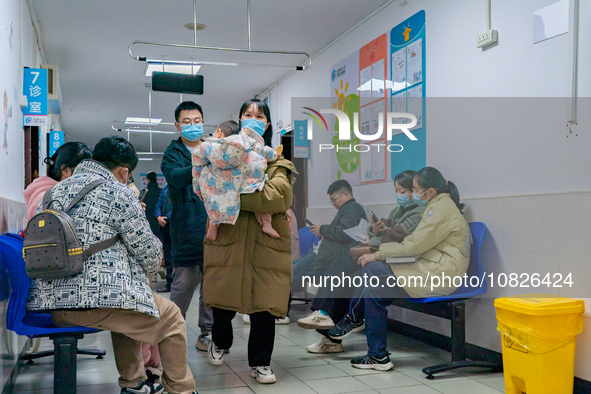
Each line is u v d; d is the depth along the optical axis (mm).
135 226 2078
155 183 7348
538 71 2959
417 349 3627
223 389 2660
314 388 2695
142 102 8828
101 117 10172
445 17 3799
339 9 4801
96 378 2863
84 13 4906
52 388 2684
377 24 4793
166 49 5902
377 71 4754
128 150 2270
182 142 3361
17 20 3742
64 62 6512
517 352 2482
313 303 3523
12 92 3395
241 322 4500
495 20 3297
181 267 3238
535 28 2963
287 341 3828
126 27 5293
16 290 1956
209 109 9391
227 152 2508
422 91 4059
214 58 6219
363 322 3549
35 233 1870
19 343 2938
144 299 2027
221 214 2551
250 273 2686
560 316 2400
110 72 7000
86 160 2191
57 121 9406
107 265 1989
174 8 4805
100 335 3971
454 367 2938
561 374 2406
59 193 2074
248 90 7953
